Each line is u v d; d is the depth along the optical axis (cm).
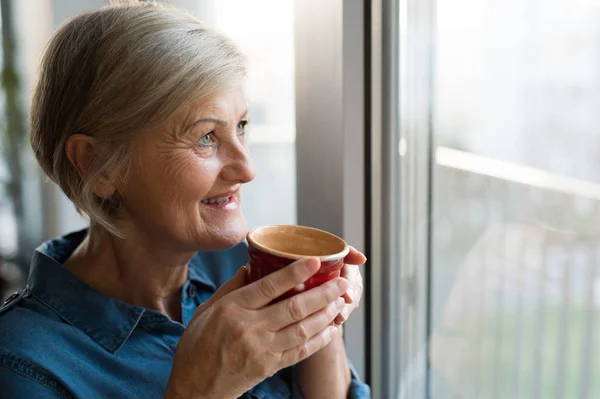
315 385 101
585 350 94
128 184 85
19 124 222
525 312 103
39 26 215
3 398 78
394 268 127
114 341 89
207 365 71
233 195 89
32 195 228
